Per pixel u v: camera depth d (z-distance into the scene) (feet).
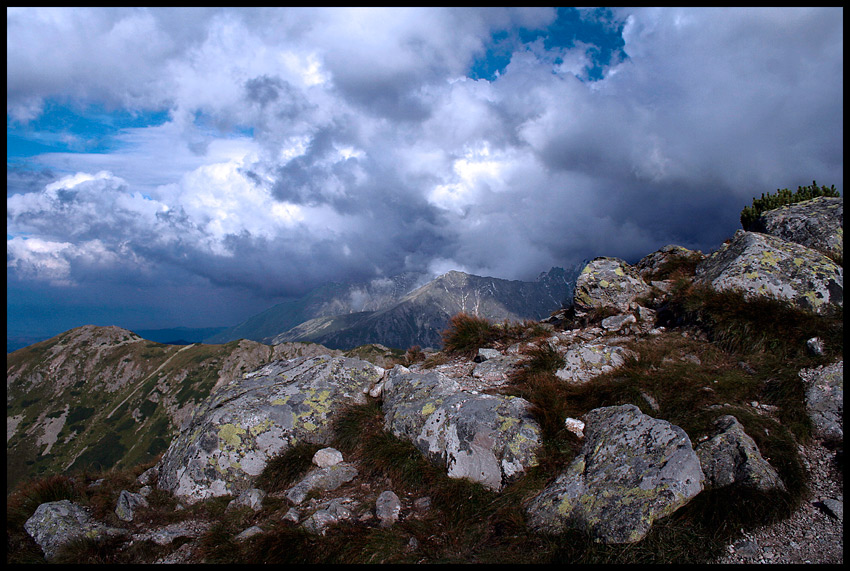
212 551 20.95
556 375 29.78
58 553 22.09
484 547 19.45
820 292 30.40
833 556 16.29
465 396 27.17
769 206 52.37
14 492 28.89
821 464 20.89
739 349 29.07
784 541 17.35
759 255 33.63
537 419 24.77
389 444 26.63
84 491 29.22
